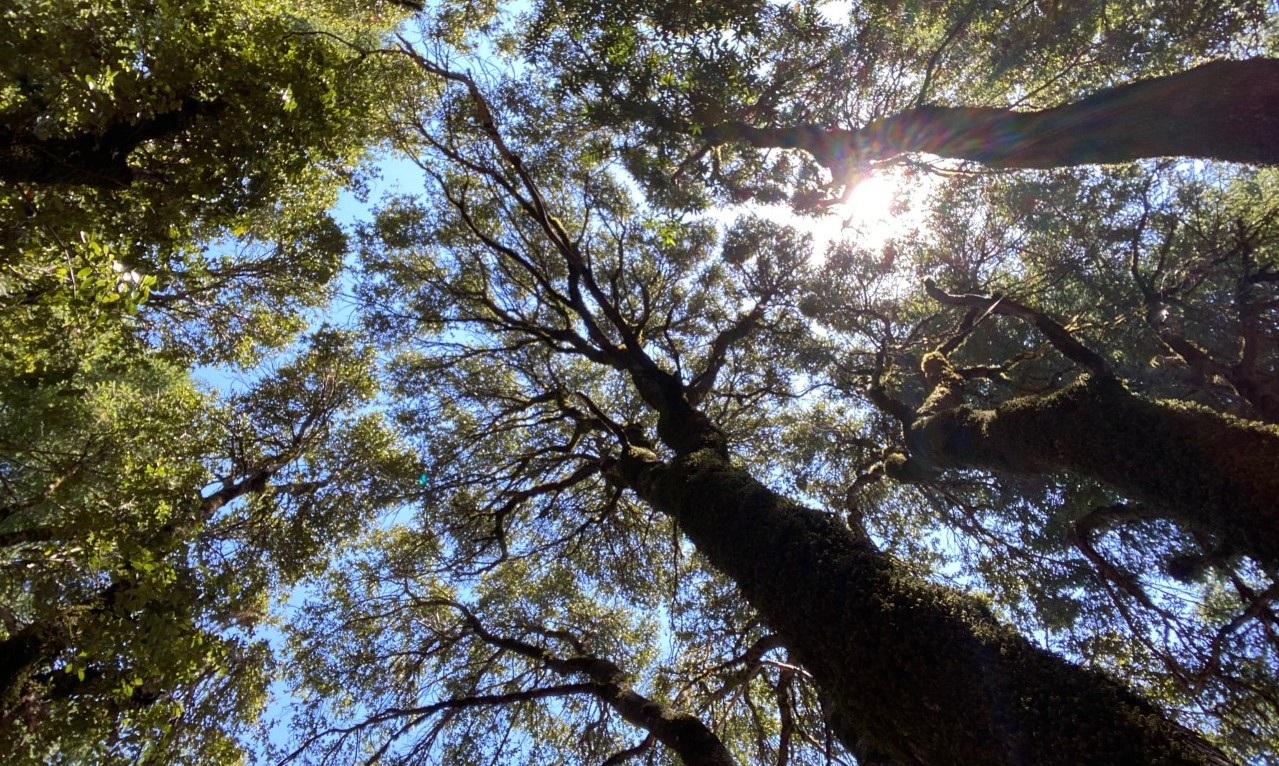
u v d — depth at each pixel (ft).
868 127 22.99
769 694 31.94
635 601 38.17
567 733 32.60
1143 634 24.18
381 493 33.40
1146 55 22.74
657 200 25.58
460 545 36.70
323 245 30.96
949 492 30.71
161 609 17.44
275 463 30.17
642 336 36.91
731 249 36.11
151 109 15.76
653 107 21.40
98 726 17.31
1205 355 21.74
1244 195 26.25
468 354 37.42
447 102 31.32
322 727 29.40
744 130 23.54
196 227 24.85
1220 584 25.04
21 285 17.43
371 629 33.09
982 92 28.04
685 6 19.84
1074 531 23.95
